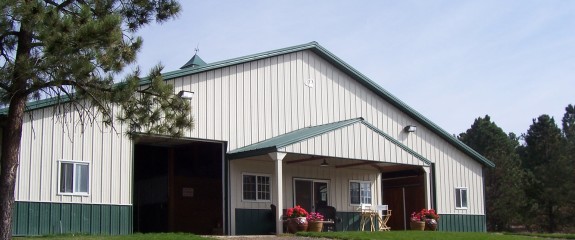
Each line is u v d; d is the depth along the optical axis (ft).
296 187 69.97
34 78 34.50
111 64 35.94
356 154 65.16
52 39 33.09
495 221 138.82
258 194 65.67
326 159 67.51
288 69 69.77
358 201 75.72
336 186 73.87
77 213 51.85
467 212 84.74
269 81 67.51
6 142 38.01
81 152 52.80
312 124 70.85
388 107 79.56
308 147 60.75
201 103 60.85
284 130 67.92
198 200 72.28
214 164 64.59
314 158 66.39
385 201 85.05
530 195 139.64
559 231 137.59
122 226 54.34
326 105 72.79
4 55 37.14
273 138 66.08
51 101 48.01
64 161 51.65
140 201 74.69
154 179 73.41
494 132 148.15
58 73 34.24
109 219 53.62
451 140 84.38
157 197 72.64
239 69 64.90
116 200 54.39
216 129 61.77
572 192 134.10
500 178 137.80
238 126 63.72
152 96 40.37
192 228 71.51
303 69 71.36
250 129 64.75
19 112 38.22
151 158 73.87
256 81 66.28
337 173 74.33
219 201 72.84
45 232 49.67
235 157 62.13
